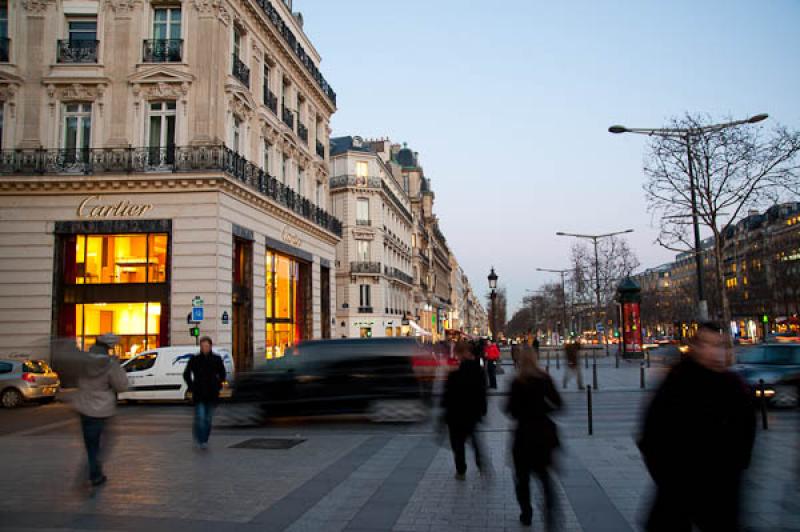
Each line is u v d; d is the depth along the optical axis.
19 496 7.39
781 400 15.56
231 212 25.33
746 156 30.91
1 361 19.53
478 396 8.25
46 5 25.48
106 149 24.56
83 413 7.89
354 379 14.48
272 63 31.81
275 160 31.28
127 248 24.66
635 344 42.28
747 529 5.68
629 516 6.36
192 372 11.02
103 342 8.09
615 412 15.47
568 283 85.88
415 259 76.00
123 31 25.41
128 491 7.65
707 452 4.06
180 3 25.55
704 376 4.17
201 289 23.81
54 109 25.02
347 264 54.94
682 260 144.88
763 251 64.12
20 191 24.27
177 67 25.02
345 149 59.84
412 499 7.20
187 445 11.38
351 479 8.33
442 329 100.50
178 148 24.42
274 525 6.17
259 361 15.06
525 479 6.12
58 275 24.28
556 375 28.09
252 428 13.99
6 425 15.09
